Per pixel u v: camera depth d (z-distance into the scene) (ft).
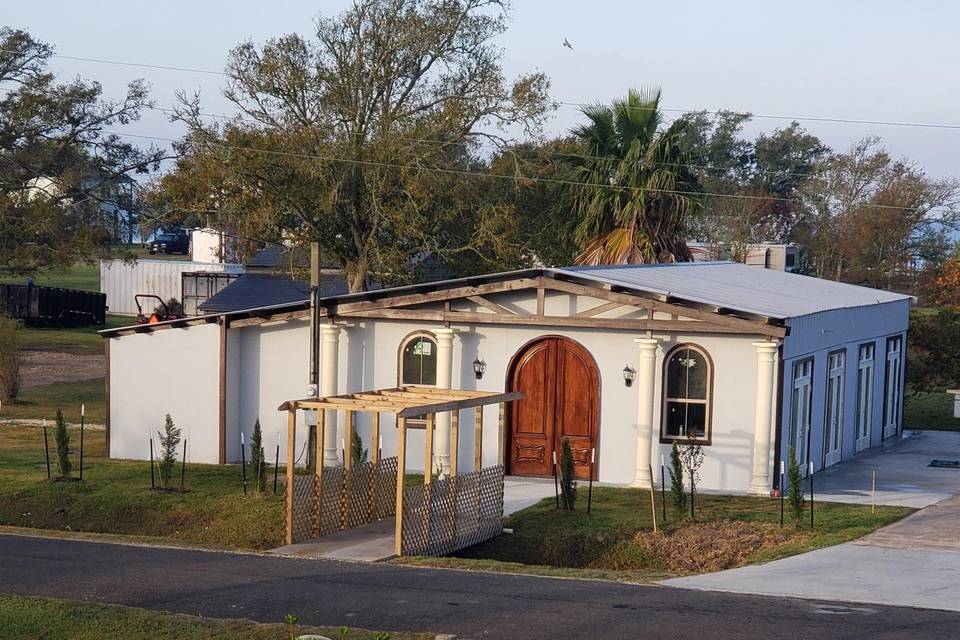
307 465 71.82
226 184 115.55
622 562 52.11
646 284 71.15
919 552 49.70
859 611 39.04
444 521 52.06
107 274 211.00
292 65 118.21
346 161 115.44
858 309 83.35
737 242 193.88
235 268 188.85
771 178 285.84
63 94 162.09
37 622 35.99
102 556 48.55
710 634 35.60
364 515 57.72
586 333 68.18
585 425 68.59
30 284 185.57
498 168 121.70
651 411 66.13
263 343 74.59
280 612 38.34
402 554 49.49
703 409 66.03
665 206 105.91
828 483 69.82
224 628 35.45
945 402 124.57
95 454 78.13
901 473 74.69
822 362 74.74
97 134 168.76
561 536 54.24
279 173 116.98
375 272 118.73
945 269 175.63
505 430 69.56
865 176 223.71
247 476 68.44
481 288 68.95
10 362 106.63
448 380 69.92
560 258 122.42
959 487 68.74
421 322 71.00
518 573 45.68
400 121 120.06
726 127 299.58
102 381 125.90
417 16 119.55
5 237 160.56
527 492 64.64
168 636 34.68
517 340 69.41
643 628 36.27
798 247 224.12
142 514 61.87
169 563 47.06
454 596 40.88
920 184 211.41
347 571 45.73
